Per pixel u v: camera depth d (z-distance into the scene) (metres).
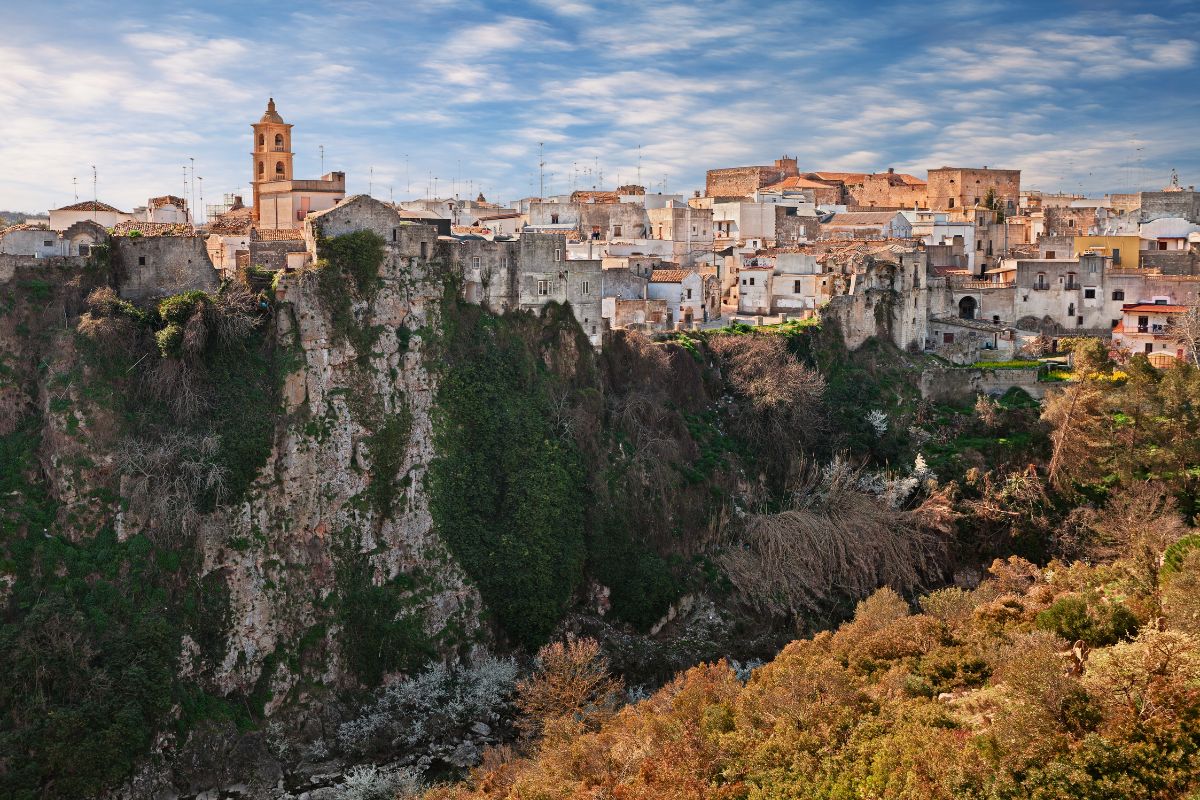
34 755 80.62
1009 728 56.75
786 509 121.44
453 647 100.81
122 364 95.69
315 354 100.56
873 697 69.00
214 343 98.06
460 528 104.31
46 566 87.88
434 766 90.62
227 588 93.06
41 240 101.62
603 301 136.62
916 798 54.91
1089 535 114.88
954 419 134.25
